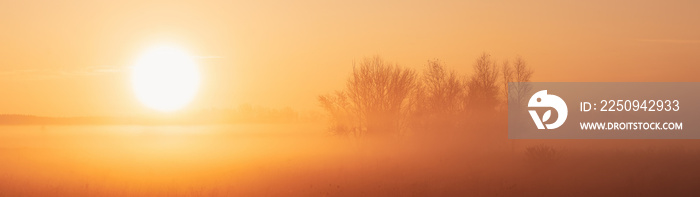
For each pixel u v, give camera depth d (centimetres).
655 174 3042
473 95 5069
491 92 5044
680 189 2542
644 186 2633
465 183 2805
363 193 2478
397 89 5034
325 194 2491
